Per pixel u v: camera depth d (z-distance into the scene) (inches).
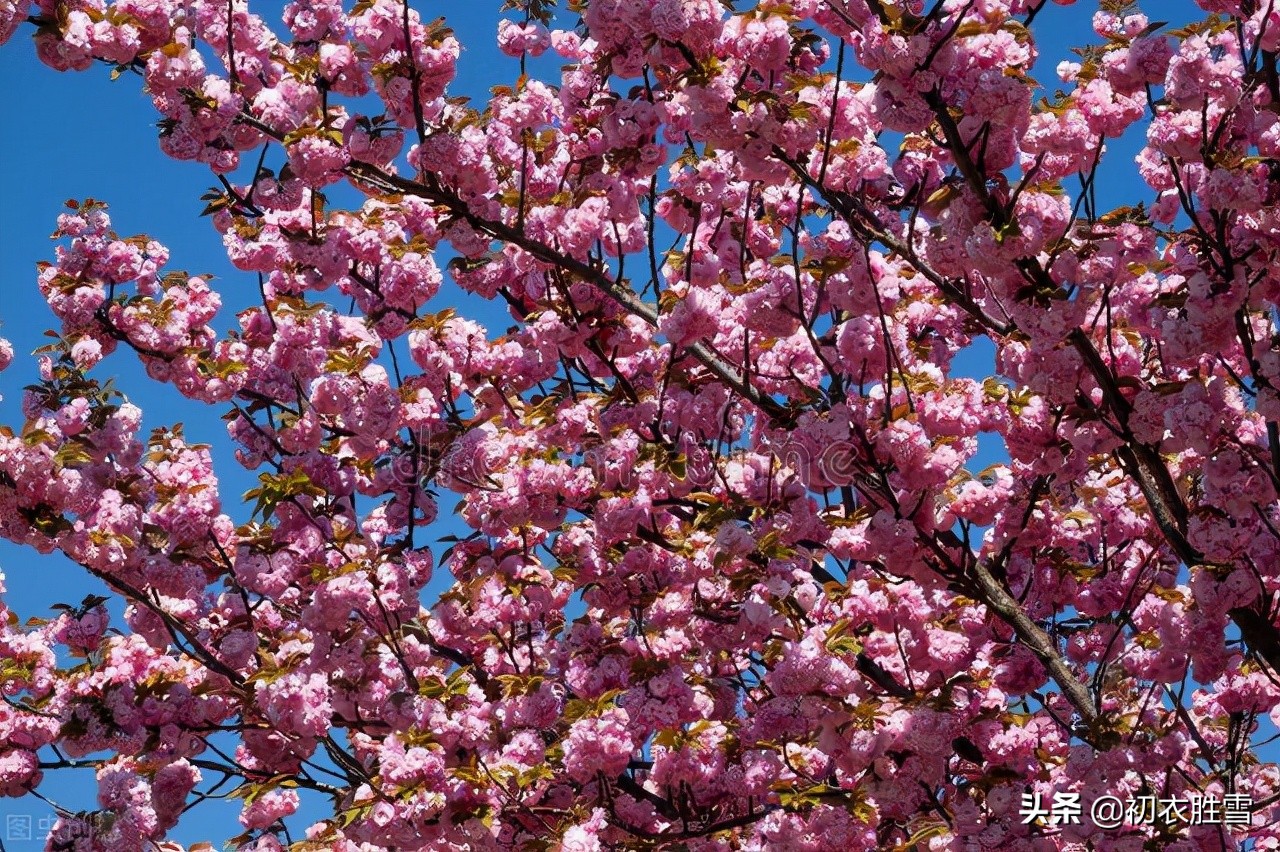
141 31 264.5
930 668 264.8
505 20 302.0
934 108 223.8
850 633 257.9
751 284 276.2
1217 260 241.6
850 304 258.2
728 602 285.1
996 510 265.7
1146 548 305.4
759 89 250.7
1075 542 298.5
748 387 274.5
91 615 296.4
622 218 286.0
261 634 325.4
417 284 304.2
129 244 313.4
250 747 297.9
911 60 218.2
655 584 292.7
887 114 226.2
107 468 286.8
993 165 231.3
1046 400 262.5
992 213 229.3
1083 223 247.3
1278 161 235.1
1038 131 233.5
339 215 319.6
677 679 262.1
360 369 298.2
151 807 275.3
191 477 306.5
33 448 268.1
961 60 221.0
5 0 249.0
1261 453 241.4
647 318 282.5
